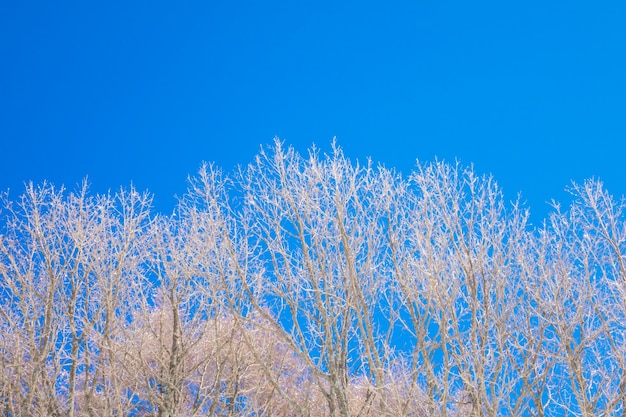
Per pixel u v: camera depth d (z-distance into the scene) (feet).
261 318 42.16
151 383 43.60
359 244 36.91
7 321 39.70
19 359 38.34
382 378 35.01
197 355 45.34
